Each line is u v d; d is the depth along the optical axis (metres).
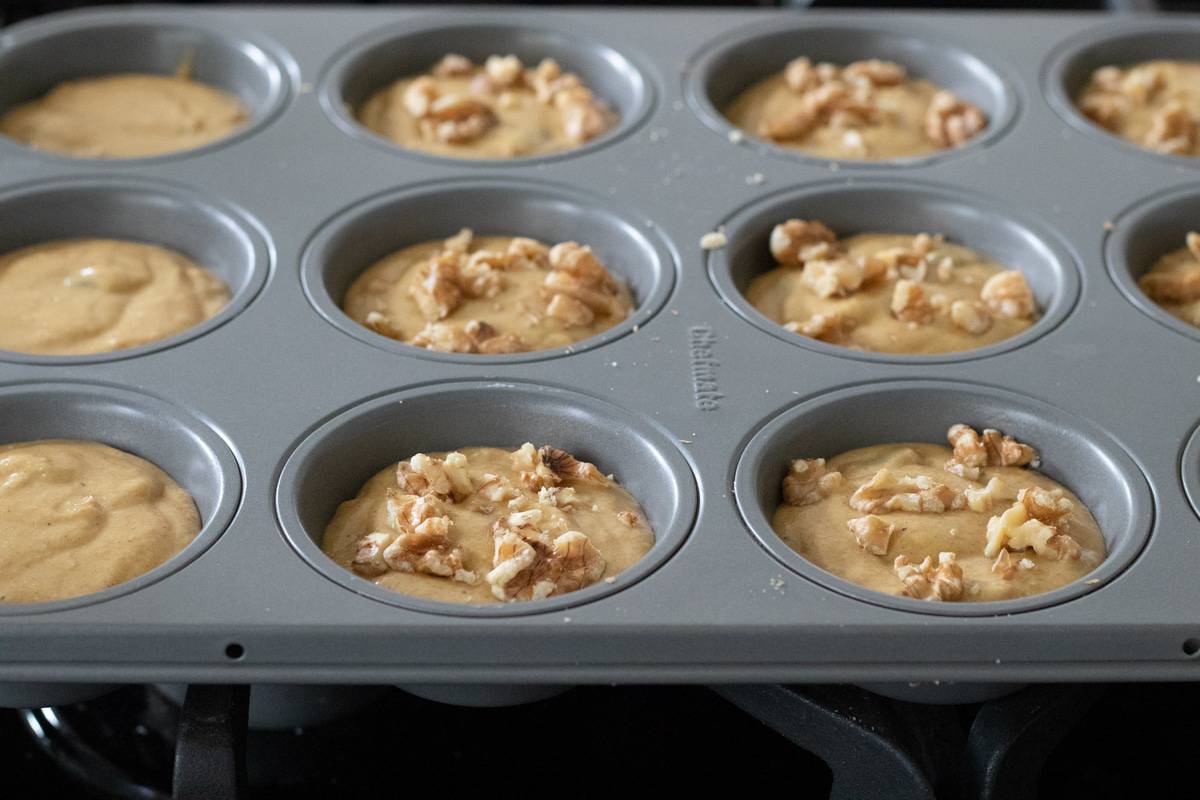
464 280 0.54
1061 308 0.53
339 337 0.51
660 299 0.53
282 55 0.61
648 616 0.45
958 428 0.51
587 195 0.56
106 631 0.45
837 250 0.56
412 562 0.47
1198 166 0.58
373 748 0.52
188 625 0.45
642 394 0.50
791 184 0.57
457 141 0.59
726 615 0.45
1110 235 0.55
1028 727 0.46
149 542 0.48
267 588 0.46
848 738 0.46
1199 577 0.47
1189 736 0.53
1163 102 0.62
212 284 0.55
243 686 0.46
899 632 0.45
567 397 0.50
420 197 0.56
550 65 0.62
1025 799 0.47
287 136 0.58
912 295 0.54
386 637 0.45
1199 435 0.50
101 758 0.53
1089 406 0.50
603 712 0.53
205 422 0.49
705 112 0.59
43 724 0.53
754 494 0.48
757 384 0.51
